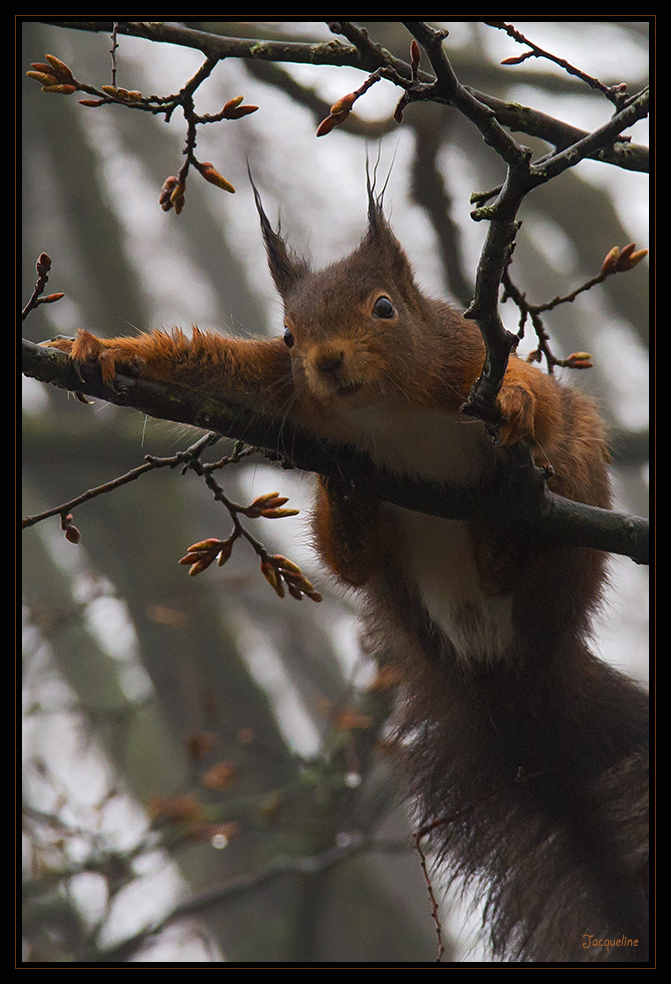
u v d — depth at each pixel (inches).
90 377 285.9
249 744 561.9
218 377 314.0
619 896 350.9
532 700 360.2
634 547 301.6
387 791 555.5
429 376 313.6
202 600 831.7
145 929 538.0
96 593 623.5
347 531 323.3
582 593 351.3
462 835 372.5
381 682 447.5
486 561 319.9
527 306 294.8
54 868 546.9
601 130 231.3
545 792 363.3
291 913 671.8
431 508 316.5
